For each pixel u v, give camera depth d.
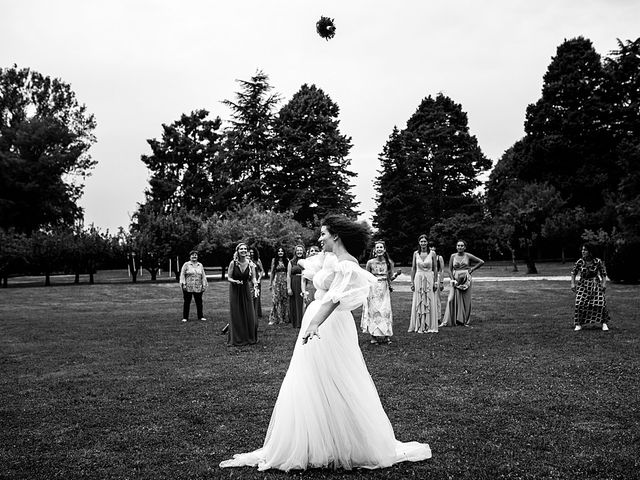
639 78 46.09
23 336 12.37
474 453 4.56
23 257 34.78
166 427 5.41
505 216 38.41
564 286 24.53
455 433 5.09
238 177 52.09
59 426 5.51
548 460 4.39
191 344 10.85
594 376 7.29
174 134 67.19
